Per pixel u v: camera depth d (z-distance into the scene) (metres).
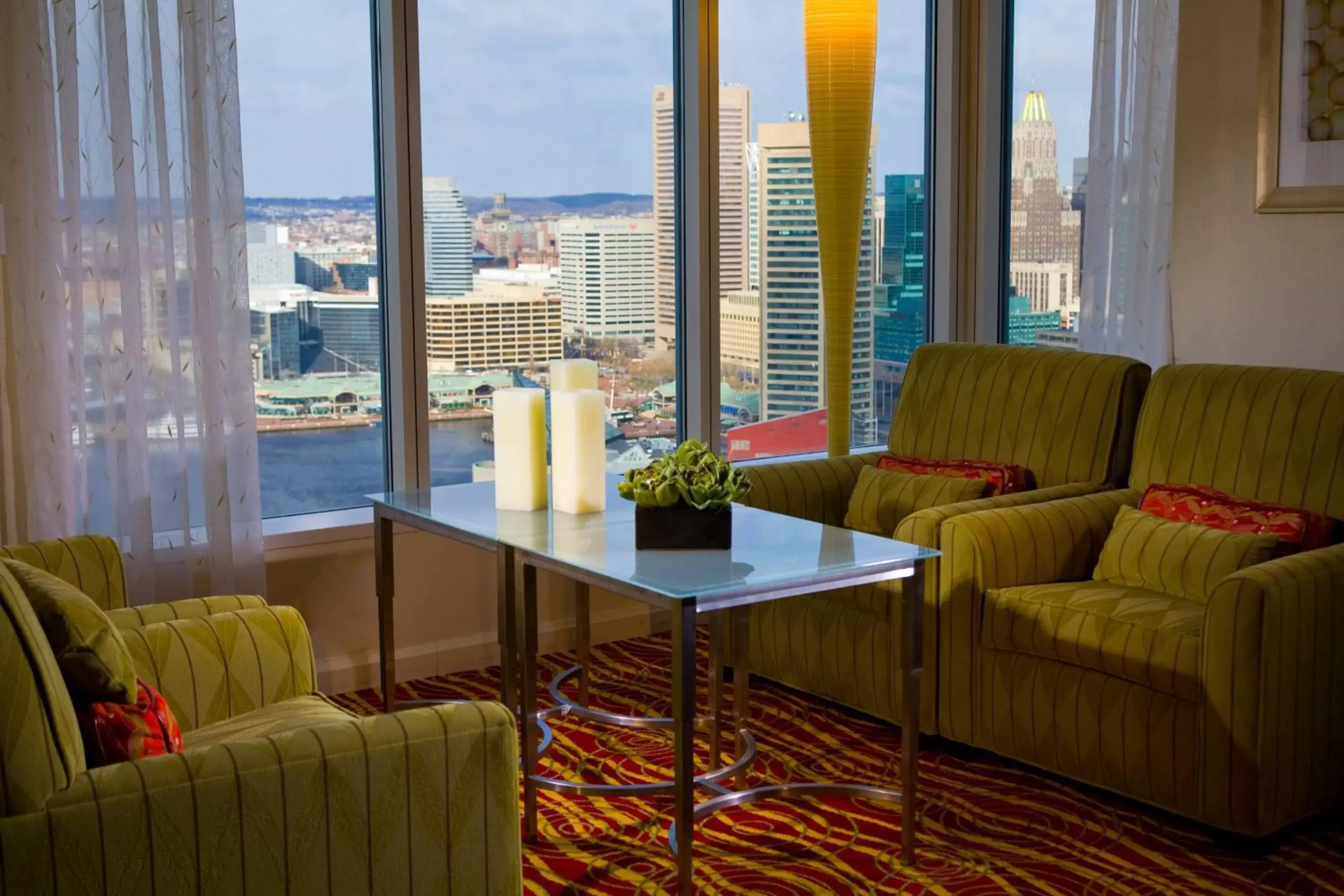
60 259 3.58
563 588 4.64
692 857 2.77
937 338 5.57
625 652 4.61
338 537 4.20
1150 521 3.48
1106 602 3.26
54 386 3.58
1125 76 4.91
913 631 2.94
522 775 3.24
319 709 2.65
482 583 4.47
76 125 3.54
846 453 4.56
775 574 2.75
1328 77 3.87
